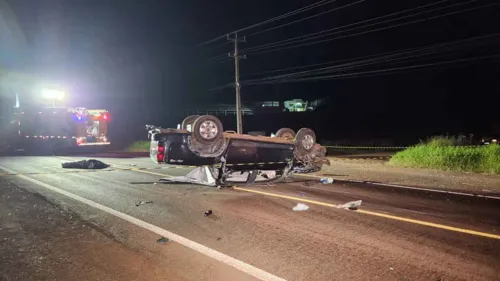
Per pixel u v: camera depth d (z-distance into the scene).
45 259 4.73
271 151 9.88
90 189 9.72
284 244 5.23
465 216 6.70
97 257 4.78
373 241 5.33
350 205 7.53
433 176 11.95
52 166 15.59
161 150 9.09
